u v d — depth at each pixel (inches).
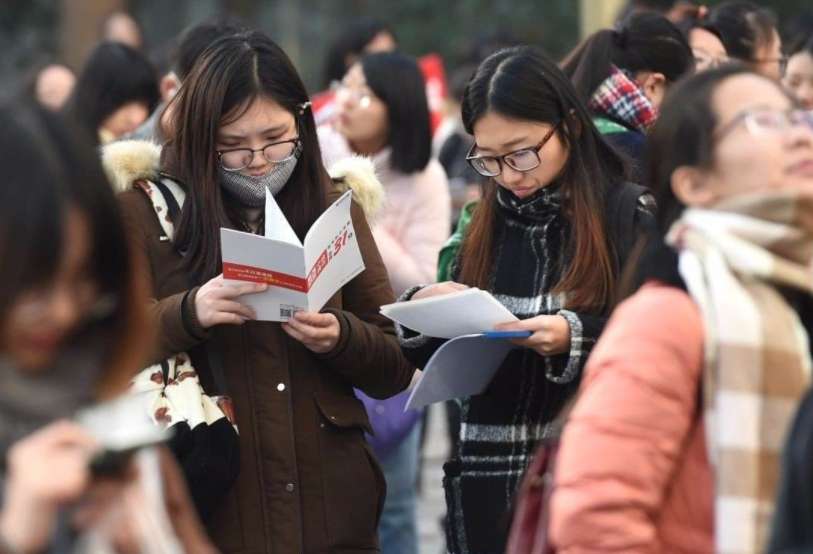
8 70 1882.4
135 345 228.7
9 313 210.8
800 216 271.6
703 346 269.6
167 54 797.2
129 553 218.7
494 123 406.0
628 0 717.9
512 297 417.7
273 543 404.2
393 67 628.4
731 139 281.3
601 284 398.6
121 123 604.4
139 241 405.7
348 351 410.3
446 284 419.8
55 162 212.7
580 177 406.9
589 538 264.7
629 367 269.1
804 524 234.5
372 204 444.1
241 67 407.5
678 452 269.4
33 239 208.4
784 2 1908.2
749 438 261.0
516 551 302.2
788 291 276.2
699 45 614.9
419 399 397.4
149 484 224.5
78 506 215.8
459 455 426.9
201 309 388.8
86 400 220.8
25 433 212.8
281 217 395.2
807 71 653.3
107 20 1042.7
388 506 610.2
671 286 279.3
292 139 414.3
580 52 518.6
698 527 268.7
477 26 2057.1
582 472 266.4
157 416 391.5
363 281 437.1
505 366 414.3
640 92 493.0
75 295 217.6
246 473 404.8
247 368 408.8
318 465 412.5
